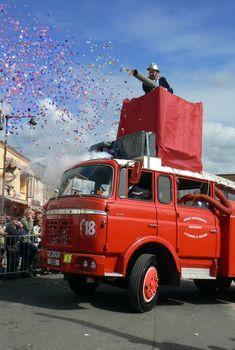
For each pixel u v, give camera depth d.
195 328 7.04
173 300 9.52
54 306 8.07
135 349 5.73
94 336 6.22
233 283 12.32
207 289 10.64
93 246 7.49
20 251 12.01
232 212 9.26
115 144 9.10
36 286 10.38
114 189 7.84
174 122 9.08
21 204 33.47
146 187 8.31
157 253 8.33
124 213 7.79
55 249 8.10
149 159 8.44
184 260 8.66
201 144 9.65
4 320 6.93
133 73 8.77
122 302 8.73
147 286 7.85
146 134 8.59
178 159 9.09
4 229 11.71
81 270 7.56
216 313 8.33
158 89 8.92
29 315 7.28
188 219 8.70
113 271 7.64
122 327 6.77
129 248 7.71
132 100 9.53
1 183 31.25
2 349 5.53
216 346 6.13
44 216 8.65
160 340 6.23
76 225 7.74
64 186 8.63
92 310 7.84
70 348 5.65
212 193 9.43
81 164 8.60
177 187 8.79
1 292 9.41
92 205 7.64
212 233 9.06
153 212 8.20
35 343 5.80
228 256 9.16
